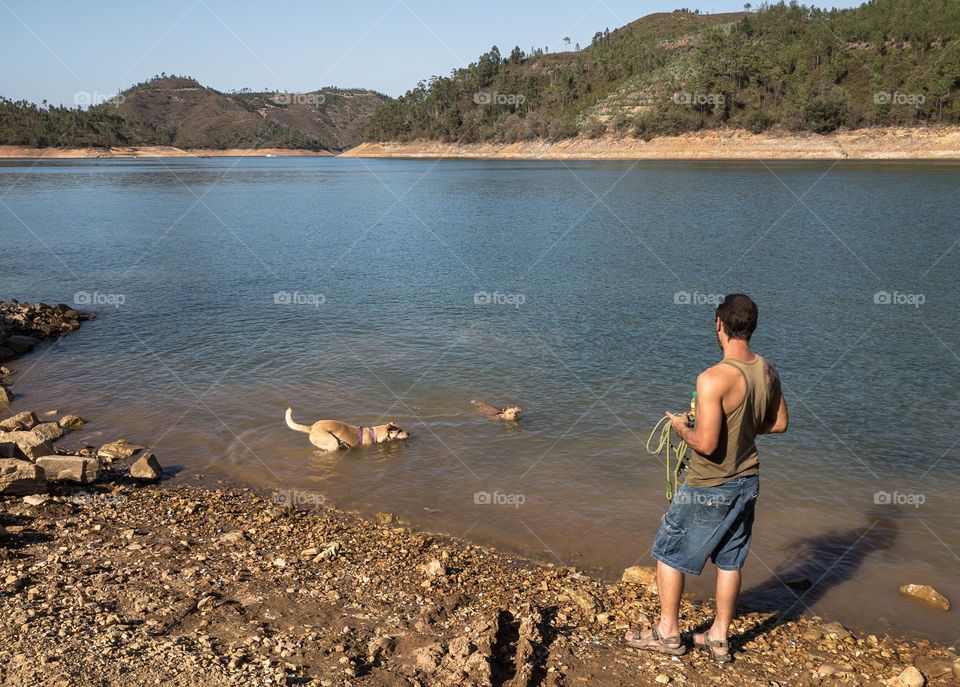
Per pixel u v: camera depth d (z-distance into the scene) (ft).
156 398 44.32
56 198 226.17
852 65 532.73
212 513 29.14
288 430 38.86
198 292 78.95
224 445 36.96
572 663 18.38
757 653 19.69
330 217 167.84
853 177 257.75
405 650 18.37
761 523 28.30
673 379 46.80
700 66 543.80
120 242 123.24
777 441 36.50
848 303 68.85
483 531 27.91
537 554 26.13
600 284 80.84
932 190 200.13
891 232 120.37
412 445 36.68
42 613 19.02
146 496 30.83
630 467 33.68
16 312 62.54
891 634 21.22
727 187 232.32
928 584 24.11
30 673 15.85
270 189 277.85
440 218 162.61
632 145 529.86
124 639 17.70
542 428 38.58
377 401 43.09
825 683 18.24
